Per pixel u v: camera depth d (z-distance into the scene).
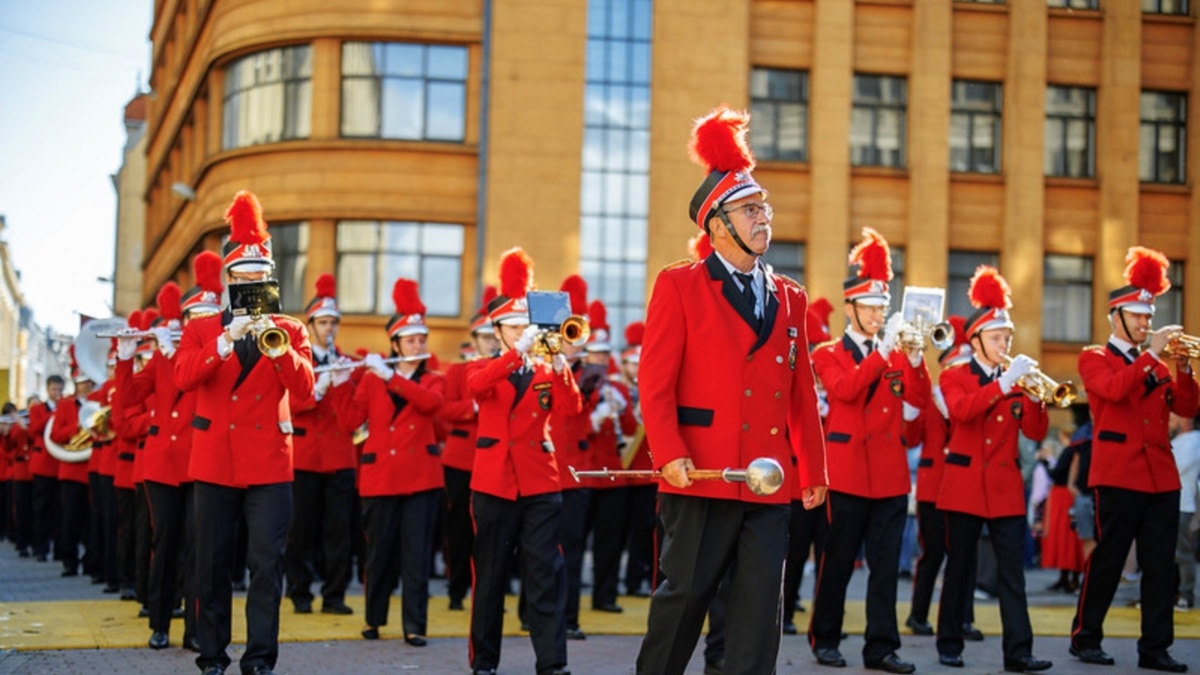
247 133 29.91
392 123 28.44
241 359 9.34
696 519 6.91
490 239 27.69
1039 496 19.05
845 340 11.18
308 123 28.77
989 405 10.73
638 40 28.08
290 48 29.12
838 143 28.20
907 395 11.16
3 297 76.69
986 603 15.85
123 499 14.12
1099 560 10.94
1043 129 28.39
